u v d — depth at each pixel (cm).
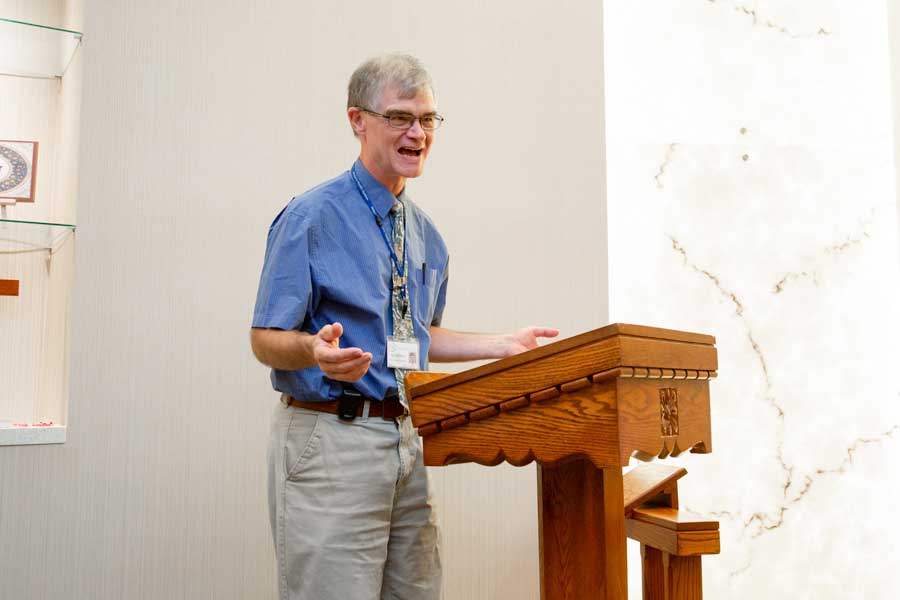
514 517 292
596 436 129
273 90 274
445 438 143
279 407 190
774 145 355
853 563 346
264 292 180
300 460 180
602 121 320
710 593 332
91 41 253
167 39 262
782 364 346
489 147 303
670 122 347
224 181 265
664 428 141
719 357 340
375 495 180
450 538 283
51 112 272
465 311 294
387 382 183
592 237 313
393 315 192
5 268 261
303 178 275
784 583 339
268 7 276
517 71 309
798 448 345
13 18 267
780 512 341
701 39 354
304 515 178
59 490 238
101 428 244
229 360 261
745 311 344
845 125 363
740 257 346
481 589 286
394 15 293
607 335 128
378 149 189
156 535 248
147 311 253
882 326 358
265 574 260
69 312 245
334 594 175
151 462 249
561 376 132
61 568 237
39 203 266
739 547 335
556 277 307
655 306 336
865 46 368
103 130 252
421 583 195
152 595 246
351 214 189
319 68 281
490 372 139
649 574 186
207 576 253
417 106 187
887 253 362
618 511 138
